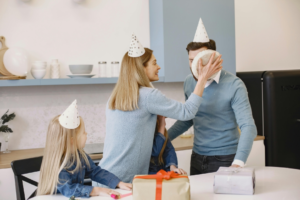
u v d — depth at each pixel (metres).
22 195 1.84
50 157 1.43
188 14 2.78
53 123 1.47
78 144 1.51
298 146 3.01
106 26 2.93
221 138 1.77
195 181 1.47
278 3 3.63
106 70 2.83
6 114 2.61
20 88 2.72
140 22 3.03
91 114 2.92
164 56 2.73
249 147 1.55
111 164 1.52
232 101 1.71
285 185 1.38
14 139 2.72
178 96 3.20
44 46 2.76
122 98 1.49
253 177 1.30
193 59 1.71
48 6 2.76
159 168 1.71
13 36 2.68
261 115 2.97
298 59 3.74
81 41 2.86
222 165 1.77
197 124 1.85
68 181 1.36
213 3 2.86
